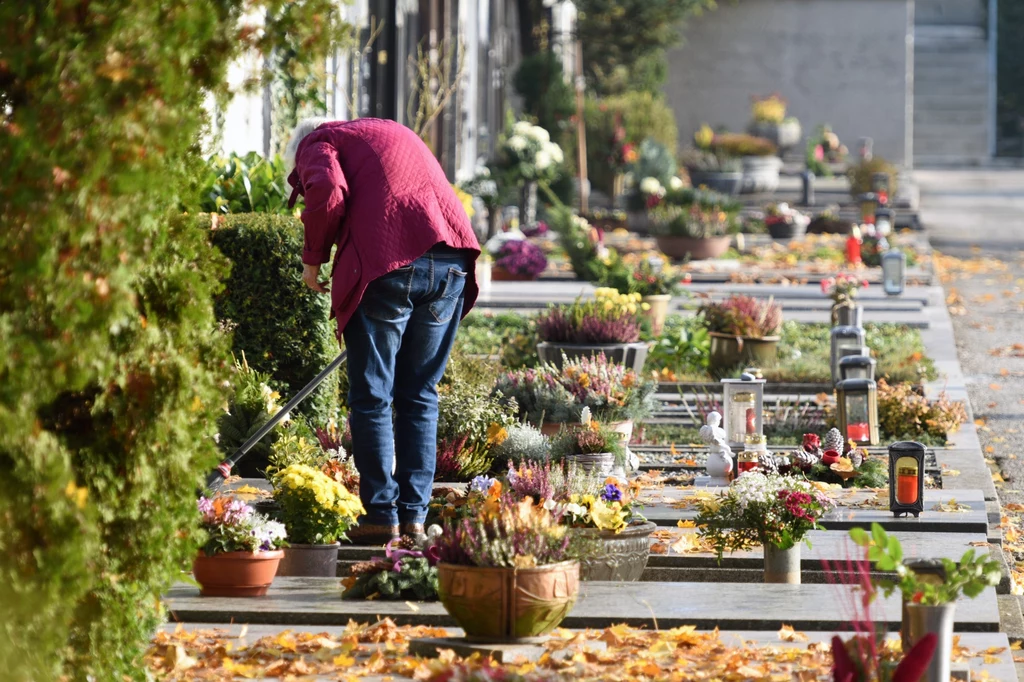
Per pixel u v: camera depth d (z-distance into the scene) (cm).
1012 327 3042
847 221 4791
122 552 681
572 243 3497
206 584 1006
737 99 7656
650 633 918
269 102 2395
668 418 2006
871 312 2989
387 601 1003
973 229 5209
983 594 1006
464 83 4512
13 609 602
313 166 1074
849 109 7625
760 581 1127
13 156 589
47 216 588
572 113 5622
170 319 686
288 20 662
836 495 1409
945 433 1831
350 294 1075
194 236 694
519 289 3244
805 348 2545
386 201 1078
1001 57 9550
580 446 1480
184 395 675
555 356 2006
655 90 6812
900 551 770
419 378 1119
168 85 615
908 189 6019
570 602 888
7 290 598
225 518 1012
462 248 1105
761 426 1661
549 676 757
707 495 1405
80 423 669
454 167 4272
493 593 870
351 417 1105
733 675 814
